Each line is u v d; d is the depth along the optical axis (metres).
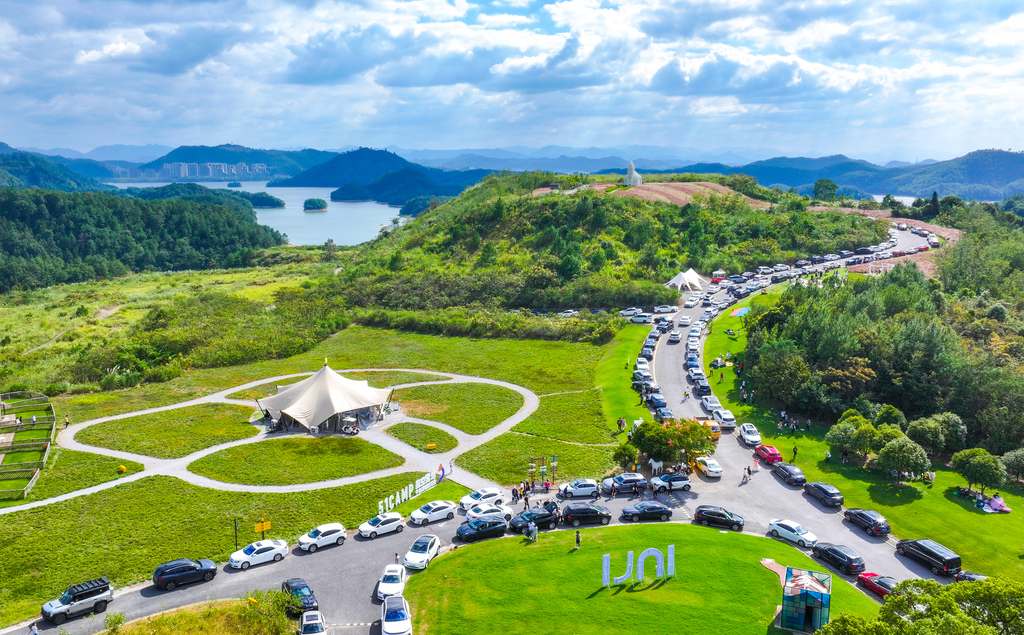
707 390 95.94
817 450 78.88
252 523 62.34
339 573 53.50
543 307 150.12
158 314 142.00
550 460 76.44
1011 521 63.56
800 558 55.34
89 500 66.81
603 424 87.75
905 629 36.91
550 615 47.06
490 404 96.81
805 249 179.88
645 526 60.31
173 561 52.44
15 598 50.19
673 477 68.81
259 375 112.75
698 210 194.75
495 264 172.00
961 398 88.00
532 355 121.31
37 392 101.62
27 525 61.59
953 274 147.50
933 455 80.44
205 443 82.38
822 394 87.00
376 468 75.19
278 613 45.75
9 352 128.12
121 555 56.44
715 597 49.06
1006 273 154.50
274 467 75.19
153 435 84.88
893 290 116.88
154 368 111.62
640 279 155.50
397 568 51.69
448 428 87.75
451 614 47.41
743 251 174.88
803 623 45.09
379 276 172.88
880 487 69.75
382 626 44.59
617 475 69.81
